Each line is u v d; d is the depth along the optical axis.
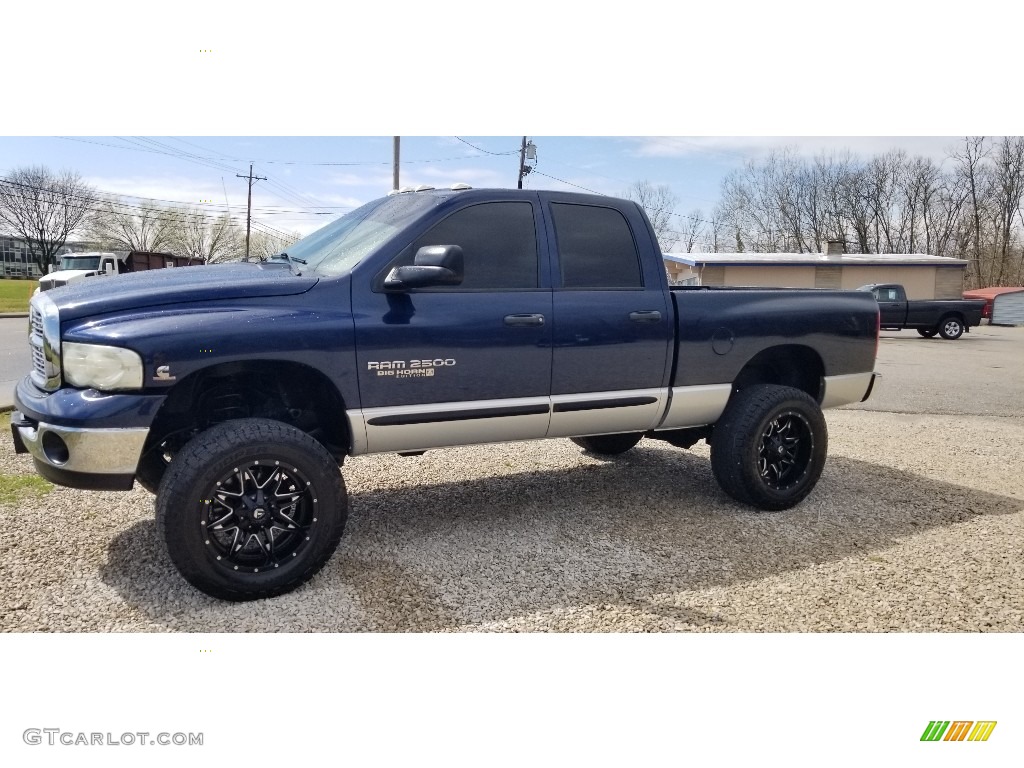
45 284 21.52
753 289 4.82
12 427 3.41
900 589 3.52
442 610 3.22
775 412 4.51
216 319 3.20
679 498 4.85
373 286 3.54
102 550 3.74
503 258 3.88
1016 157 36.25
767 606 3.32
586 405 4.05
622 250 4.23
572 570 3.66
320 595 3.33
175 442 3.68
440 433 3.74
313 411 3.79
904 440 6.94
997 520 4.55
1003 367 13.84
